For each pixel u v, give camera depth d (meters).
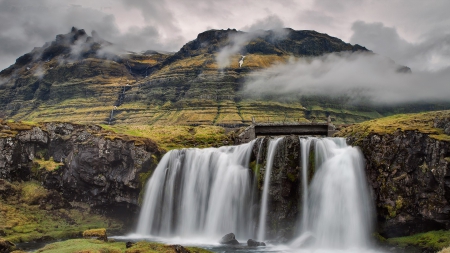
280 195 91.38
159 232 104.25
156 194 106.94
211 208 101.31
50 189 117.81
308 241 83.62
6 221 96.50
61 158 124.12
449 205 76.62
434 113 100.62
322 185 91.44
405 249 76.12
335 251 82.00
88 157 114.94
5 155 115.88
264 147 97.06
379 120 111.69
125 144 111.62
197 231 101.62
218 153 105.69
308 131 124.69
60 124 128.38
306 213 90.62
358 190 88.19
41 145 124.88
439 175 77.31
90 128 126.50
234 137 135.88
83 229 100.69
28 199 110.50
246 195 97.31
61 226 102.75
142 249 66.31
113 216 115.75
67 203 116.69
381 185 85.56
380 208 85.69
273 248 82.56
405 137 84.62
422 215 79.56
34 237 89.88
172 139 134.25
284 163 92.69
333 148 95.31
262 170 95.62
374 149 88.31
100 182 113.44
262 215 92.94
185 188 105.75
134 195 109.94
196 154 107.69
